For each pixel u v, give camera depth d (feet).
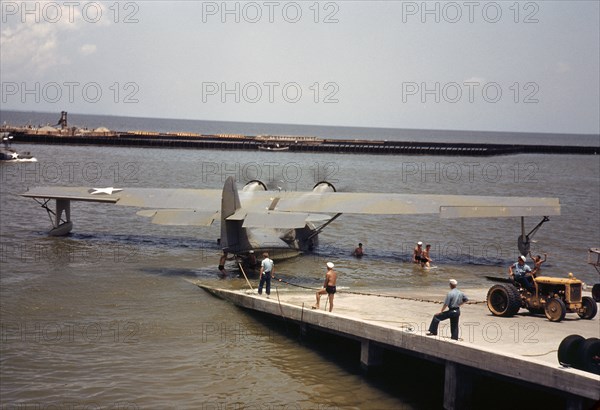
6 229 131.75
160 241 125.59
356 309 73.00
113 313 77.71
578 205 206.80
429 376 63.46
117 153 380.17
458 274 104.06
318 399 57.21
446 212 100.32
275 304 75.46
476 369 54.75
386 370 64.44
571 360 52.31
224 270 100.63
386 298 80.64
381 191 237.04
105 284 90.12
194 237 131.64
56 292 84.99
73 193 123.13
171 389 57.67
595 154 560.61
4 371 59.41
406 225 156.15
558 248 131.75
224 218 93.91
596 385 47.16
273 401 56.34
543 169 374.63
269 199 110.11
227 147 459.73
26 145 408.05
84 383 57.88
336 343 71.15
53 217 149.18
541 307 68.39
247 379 60.75
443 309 59.00
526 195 234.79
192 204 112.27
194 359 64.69
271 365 64.39
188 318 77.10
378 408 56.08
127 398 55.47
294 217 91.09
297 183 251.19
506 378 53.01
